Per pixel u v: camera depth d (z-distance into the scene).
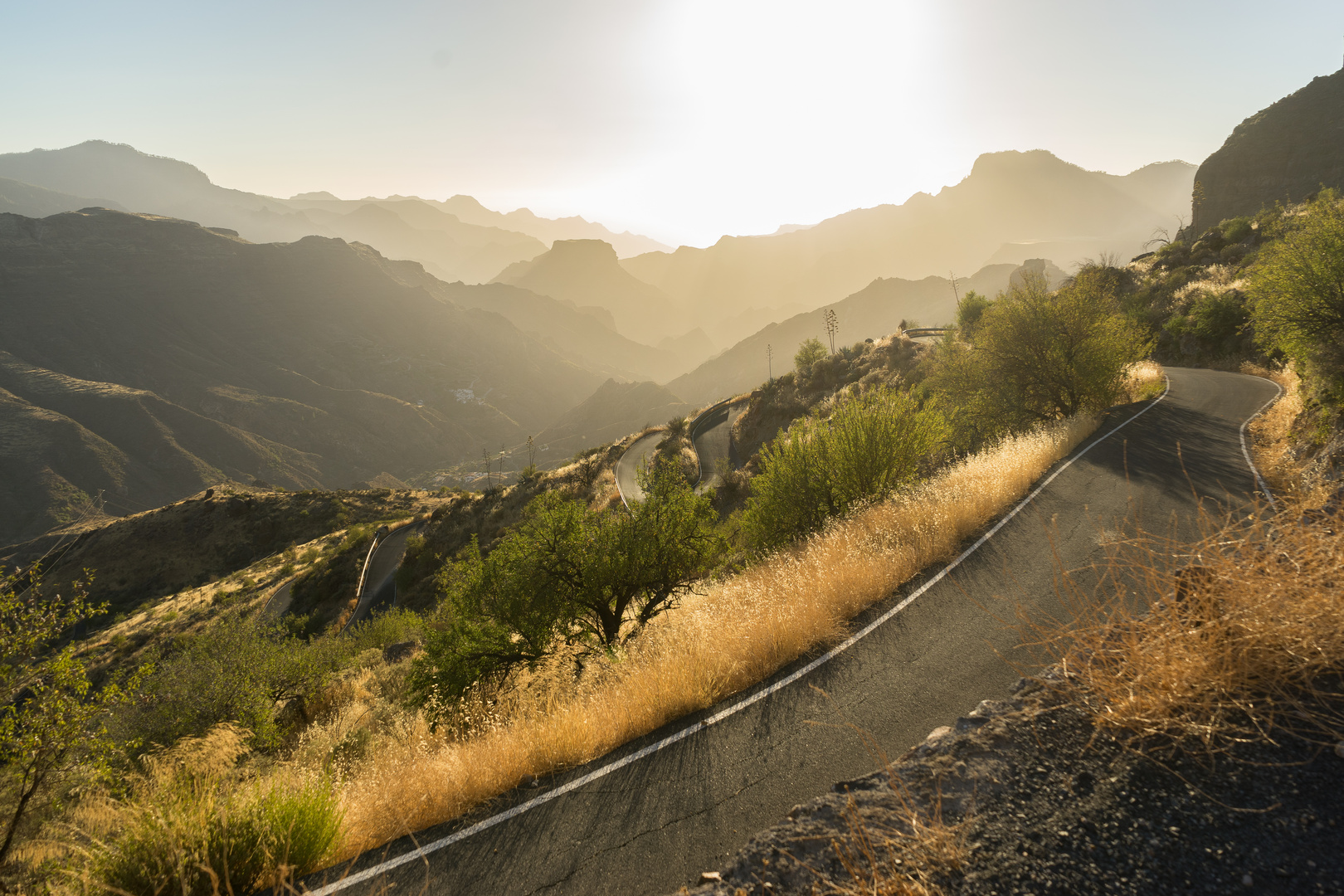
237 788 4.32
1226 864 1.76
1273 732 2.17
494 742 4.87
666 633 7.18
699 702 4.86
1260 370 21.31
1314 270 10.61
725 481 33.16
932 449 13.11
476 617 9.03
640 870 3.03
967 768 2.52
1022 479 10.02
